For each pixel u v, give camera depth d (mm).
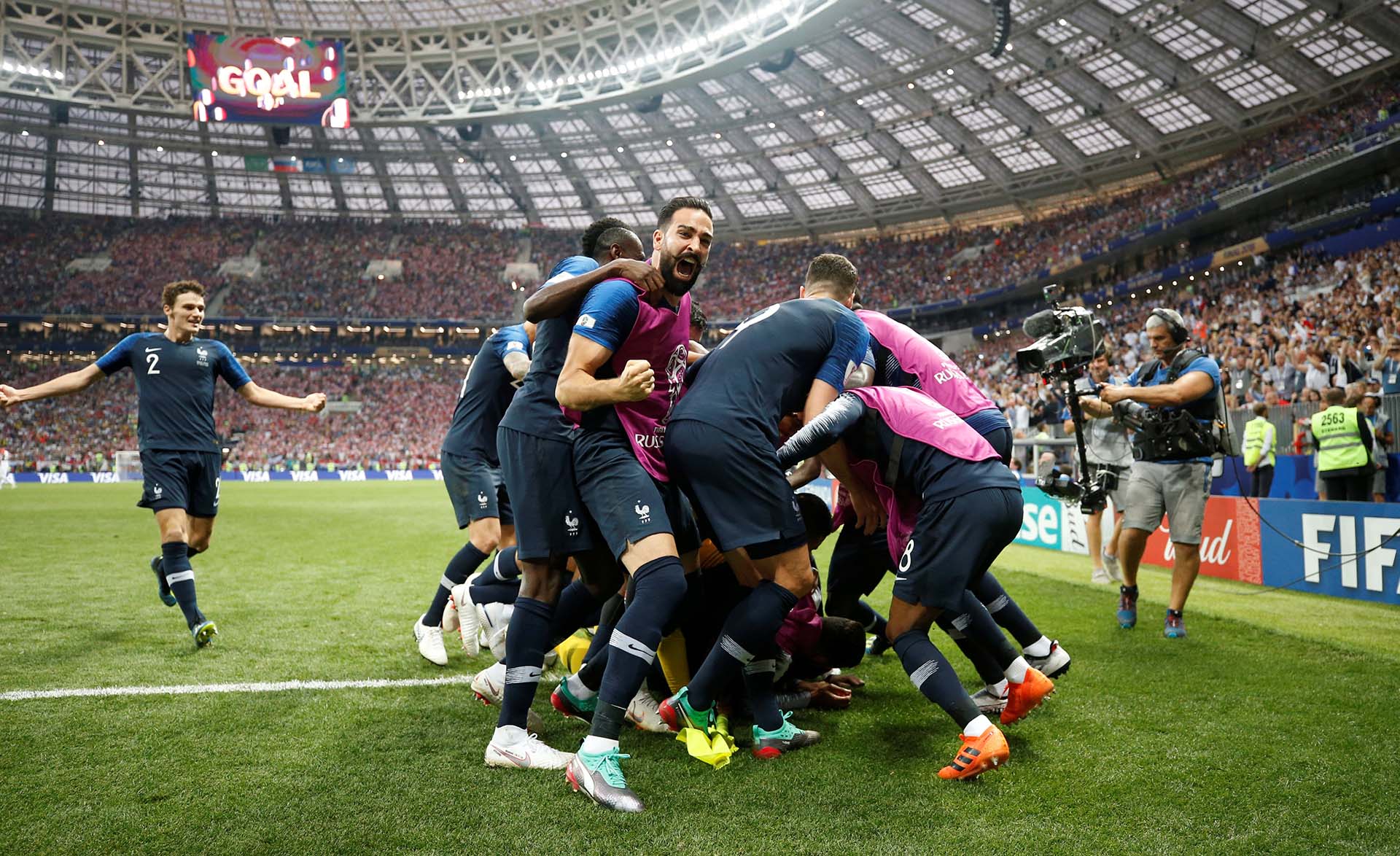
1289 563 6141
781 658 3182
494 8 30922
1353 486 7230
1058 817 2242
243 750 2758
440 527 11820
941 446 2740
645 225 47000
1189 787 2426
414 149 41219
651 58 29453
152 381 4441
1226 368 15734
